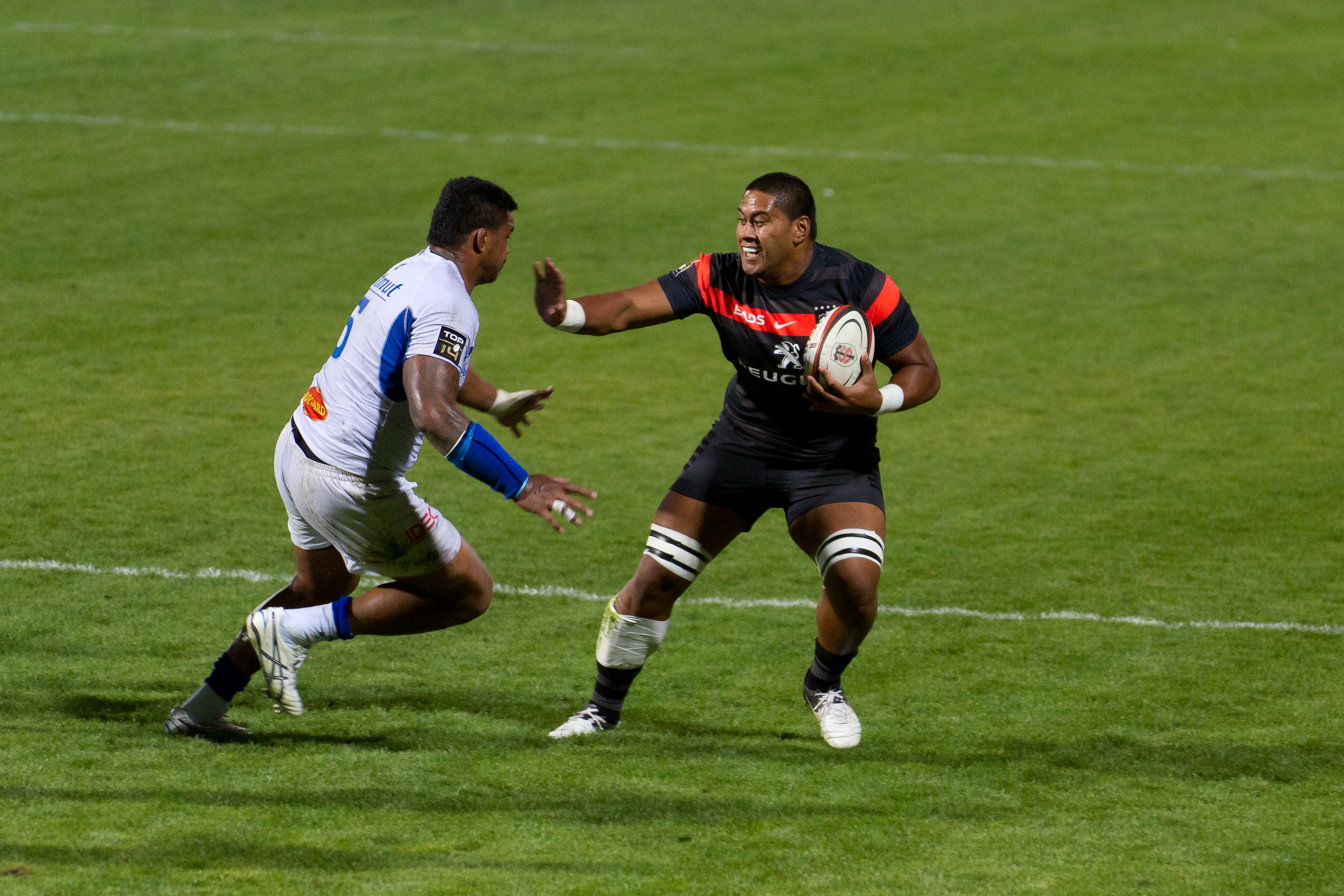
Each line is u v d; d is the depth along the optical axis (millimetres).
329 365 15555
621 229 45625
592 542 23984
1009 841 14242
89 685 17547
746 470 16641
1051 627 20672
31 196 45500
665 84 64500
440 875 13180
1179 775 15914
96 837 13633
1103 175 53438
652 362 34938
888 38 73688
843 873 13484
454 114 58562
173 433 28250
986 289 41094
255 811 14359
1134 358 35438
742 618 21000
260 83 61344
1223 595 21984
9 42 64812
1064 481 27422
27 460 26328
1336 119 61219
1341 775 15945
